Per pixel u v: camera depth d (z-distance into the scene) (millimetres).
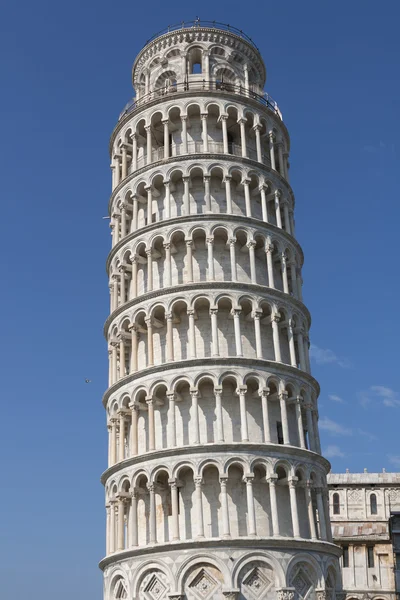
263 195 63406
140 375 56531
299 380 57719
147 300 58781
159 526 53531
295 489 53375
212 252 59375
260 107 66625
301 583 51000
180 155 62719
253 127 66188
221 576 48844
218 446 51938
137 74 75750
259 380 55281
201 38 71812
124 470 54969
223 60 71812
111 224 67938
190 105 64875
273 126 67688
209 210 61000
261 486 53406
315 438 58344
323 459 56531
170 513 53531
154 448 53812
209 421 54750
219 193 63000
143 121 66500
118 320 61000
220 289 57625
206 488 52656
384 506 101375
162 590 49812
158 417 56594
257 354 56312
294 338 60500
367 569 93438
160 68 72188
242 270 60844
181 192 63344
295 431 57062
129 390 57062
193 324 56656
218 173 62969
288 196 67062
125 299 64000
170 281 58938
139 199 64188
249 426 55094
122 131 68062
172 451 52406
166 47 72438
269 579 49438
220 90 66312
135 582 50812
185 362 54781
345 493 102875
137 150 67125
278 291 59250
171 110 65312
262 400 54812
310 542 51281
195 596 48844
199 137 65438
